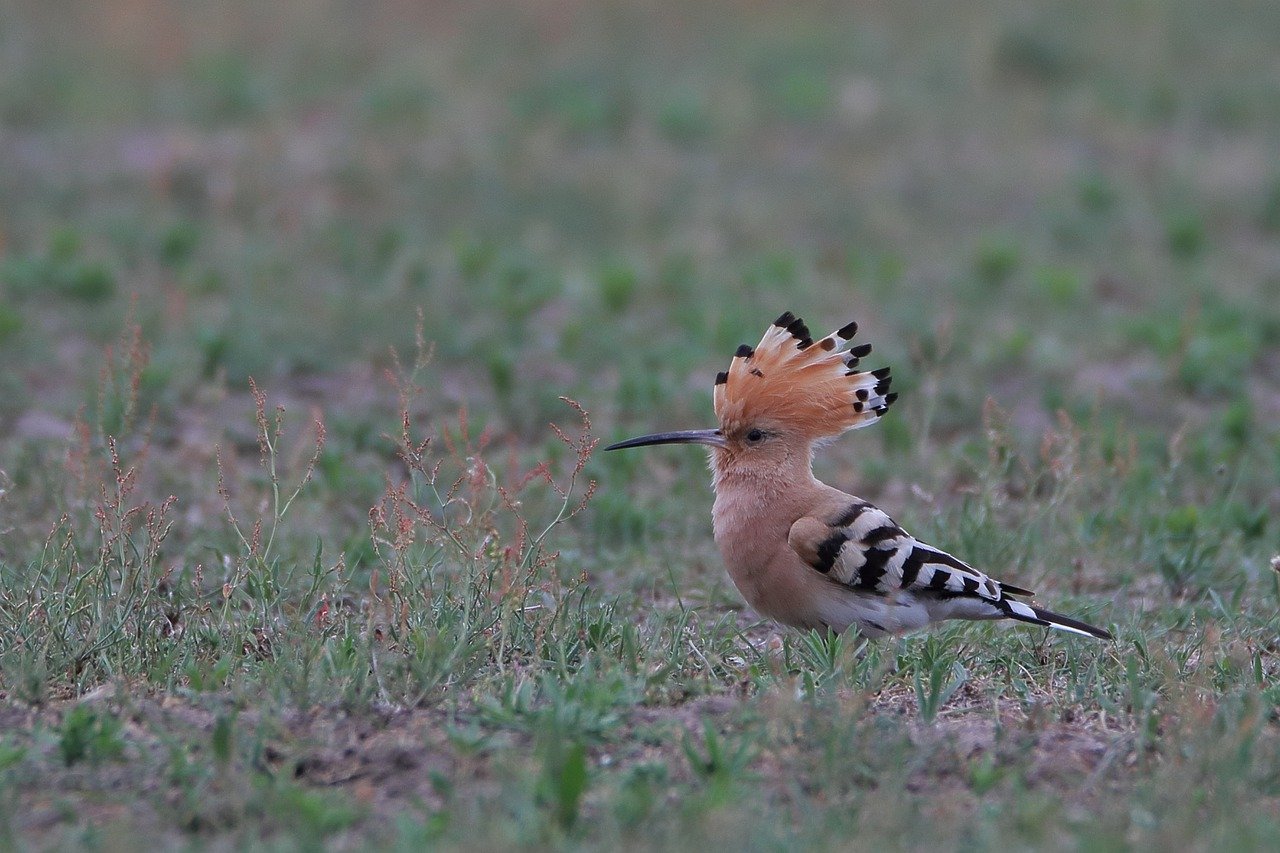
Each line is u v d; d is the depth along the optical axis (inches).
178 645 354.6
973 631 387.5
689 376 630.5
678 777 294.2
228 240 807.1
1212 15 1371.8
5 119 1021.2
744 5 1369.3
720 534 379.2
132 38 1192.2
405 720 317.4
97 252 777.6
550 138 1021.8
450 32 1288.1
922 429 549.0
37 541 427.8
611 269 743.7
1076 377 647.1
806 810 276.1
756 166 997.8
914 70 1202.6
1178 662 361.4
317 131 1022.4
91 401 569.9
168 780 287.9
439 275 761.0
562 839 263.7
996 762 305.9
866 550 359.6
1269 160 1011.3
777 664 347.9
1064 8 1376.7
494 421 575.2
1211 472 524.7
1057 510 465.4
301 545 439.2
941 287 779.4
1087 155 1026.7
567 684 329.7
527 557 366.0
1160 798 283.4
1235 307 726.5
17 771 289.4
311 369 631.2
